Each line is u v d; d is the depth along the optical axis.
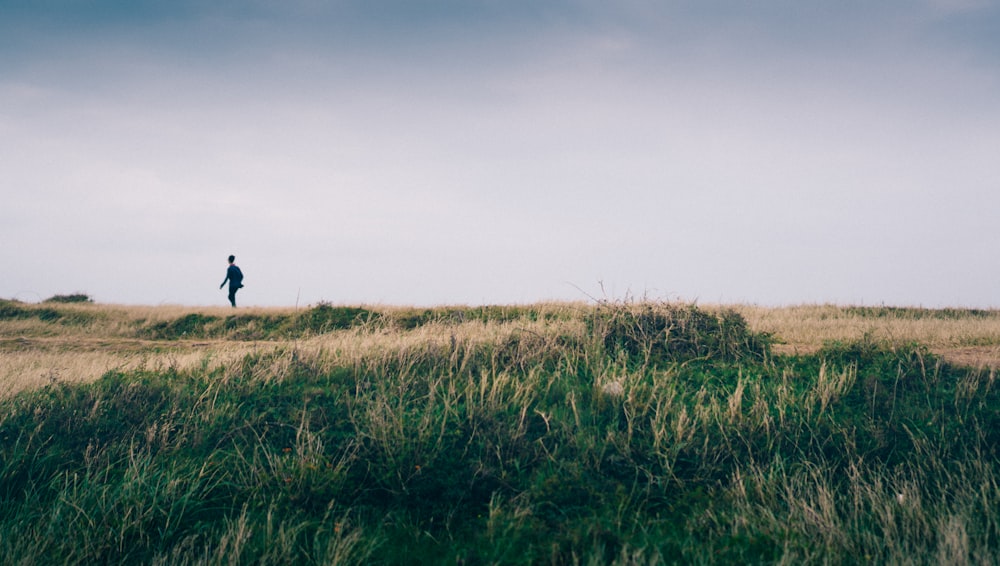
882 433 6.69
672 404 7.48
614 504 5.64
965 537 4.62
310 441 6.42
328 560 4.78
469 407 7.18
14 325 17.86
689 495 5.83
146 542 5.21
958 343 11.00
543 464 6.25
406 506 5.77
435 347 9.34
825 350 9.45
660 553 4.76
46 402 7.60
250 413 7.48
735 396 7.39
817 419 7.03
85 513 5.37
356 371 8.58
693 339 9.77
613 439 6.61
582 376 8.67
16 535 5.10
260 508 5.74
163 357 10.97
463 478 6.05
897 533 4.96
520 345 9.43
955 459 6.30
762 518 5.31
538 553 4.84
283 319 18.38
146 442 6.81
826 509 5.24
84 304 21.50
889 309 18.77
